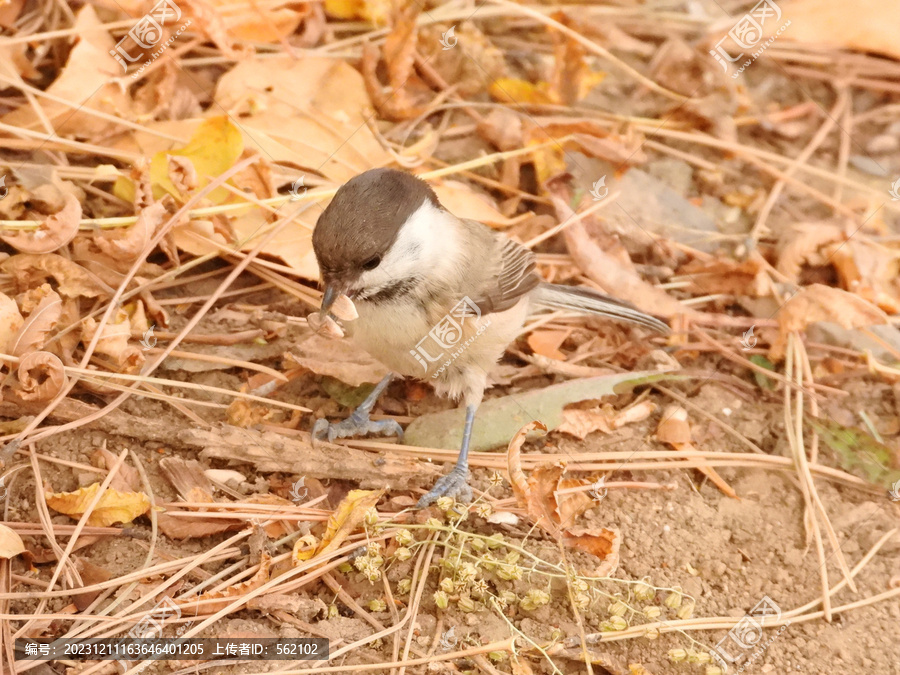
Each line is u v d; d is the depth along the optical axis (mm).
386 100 7160
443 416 5582
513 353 6172
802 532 5242
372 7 7738
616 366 6215
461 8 7844
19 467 4750
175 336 5633
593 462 5465
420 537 4859
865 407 6066
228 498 4914
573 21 7988
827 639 4672
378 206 4547
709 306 6734
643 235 6945
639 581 4574
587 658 4160
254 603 4316
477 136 7340
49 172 6109
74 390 5191
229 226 6012
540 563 4746
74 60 6586
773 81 7863
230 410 5270
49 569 4398
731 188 7406
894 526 5328
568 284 6730
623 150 7309
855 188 7344
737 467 5582
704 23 8023
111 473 4750
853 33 7855
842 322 6094
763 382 6191
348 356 5660
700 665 4398
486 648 4137
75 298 5438
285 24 7297
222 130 6172
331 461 5082
